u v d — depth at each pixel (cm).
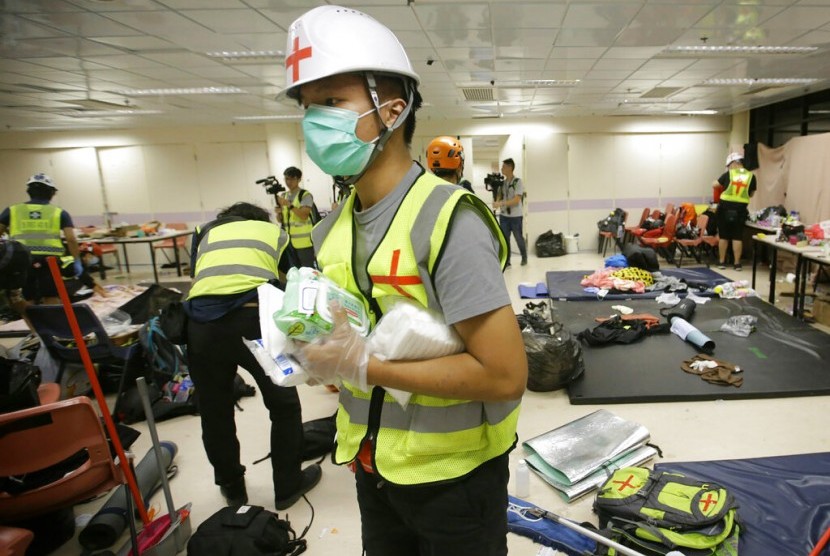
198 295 181
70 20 355
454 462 72
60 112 710
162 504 208
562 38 424
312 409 293
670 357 331
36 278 389
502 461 79
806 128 710
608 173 898
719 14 373
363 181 75
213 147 910
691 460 217
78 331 155
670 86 629
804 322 393
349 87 68
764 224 645
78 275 417
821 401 267
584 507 192
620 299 493
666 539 157
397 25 386
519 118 888
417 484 72
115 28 374
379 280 70
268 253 193
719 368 302
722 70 549
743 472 199
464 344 67
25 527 180
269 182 481
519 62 503
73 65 470
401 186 72
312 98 71
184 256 928
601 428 235
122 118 778
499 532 81
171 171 920
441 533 75
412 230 66
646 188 901
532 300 523
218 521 175
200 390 191
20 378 182
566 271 663
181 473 232
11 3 323
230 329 180
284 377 65
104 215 938
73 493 159
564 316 440
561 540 170
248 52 448
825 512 173
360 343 66
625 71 547
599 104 758
